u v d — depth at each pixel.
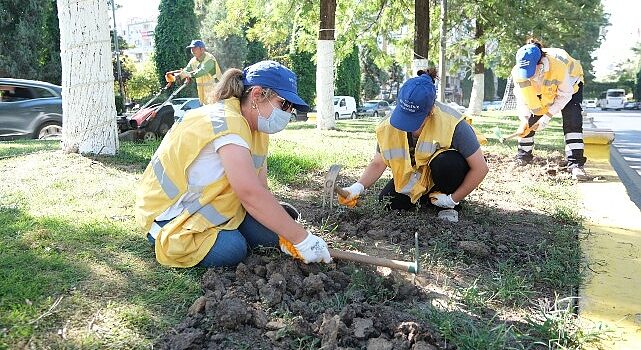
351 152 8.09
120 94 28.34
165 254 3.08
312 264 3.20
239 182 2.92
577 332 2.59
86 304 2.63
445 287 3.18
